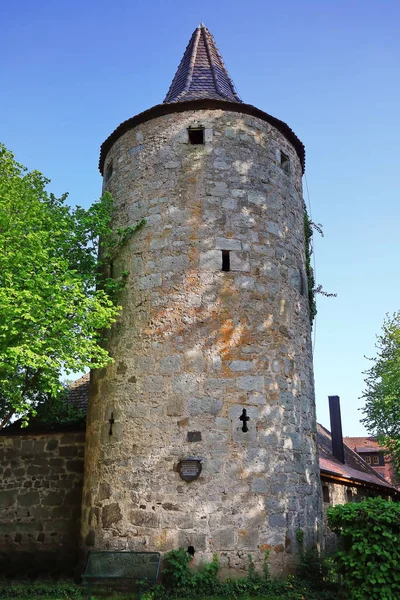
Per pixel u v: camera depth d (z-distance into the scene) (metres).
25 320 9.36
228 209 10.78
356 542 7.97
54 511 11.85
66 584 9.24
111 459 9.99
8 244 9.94
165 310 10.30
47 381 9.90
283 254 11.16
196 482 9.27
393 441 23.39
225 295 10.27
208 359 9.91
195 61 13.83
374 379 26.25
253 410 9.76
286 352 10.52
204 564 8.85
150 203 11.07
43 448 12.30
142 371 10.13
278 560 9.15
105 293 11.02
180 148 11.17
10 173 12.69
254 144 11.45
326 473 15.87
